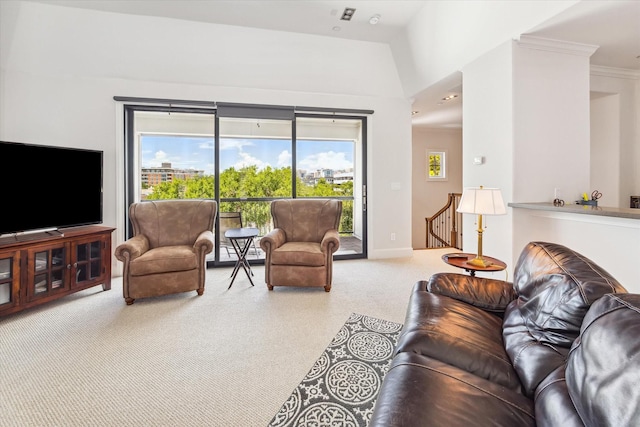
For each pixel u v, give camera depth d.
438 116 6.03
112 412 1.54
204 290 3.30
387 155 4.74
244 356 2.05
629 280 2.30
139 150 4.12
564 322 1.15
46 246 2.75
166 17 3.45
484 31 3.05
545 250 1.61
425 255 5.02
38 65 3.48
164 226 3.48
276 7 3.33
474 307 1.72
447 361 1.19
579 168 3.15
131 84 3.81
